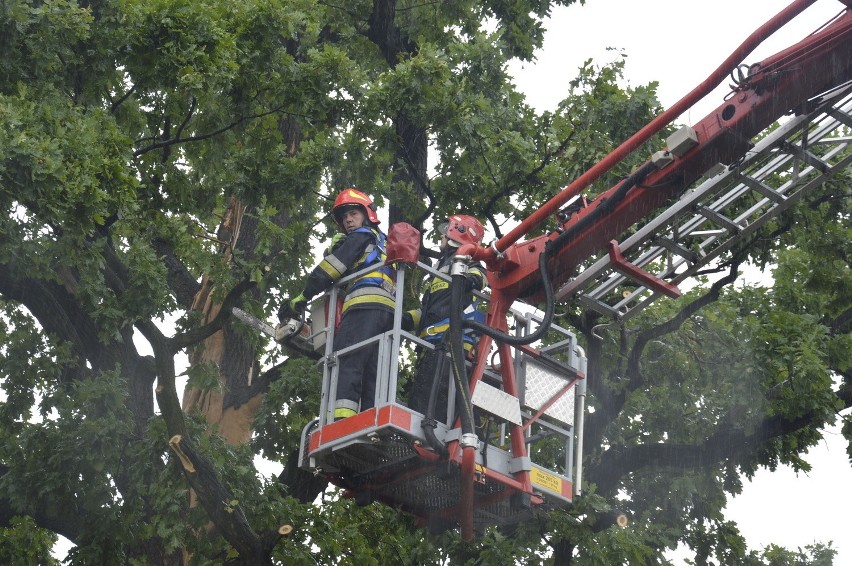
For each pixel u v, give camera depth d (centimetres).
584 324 3247
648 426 3606
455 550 3241
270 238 3005
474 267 2256
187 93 2873
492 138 3200
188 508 2905
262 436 3158
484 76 3372
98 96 2897
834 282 3391
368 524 3434
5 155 2359
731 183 2314
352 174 3291
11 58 2712
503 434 2300
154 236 3231
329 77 3056
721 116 2164
